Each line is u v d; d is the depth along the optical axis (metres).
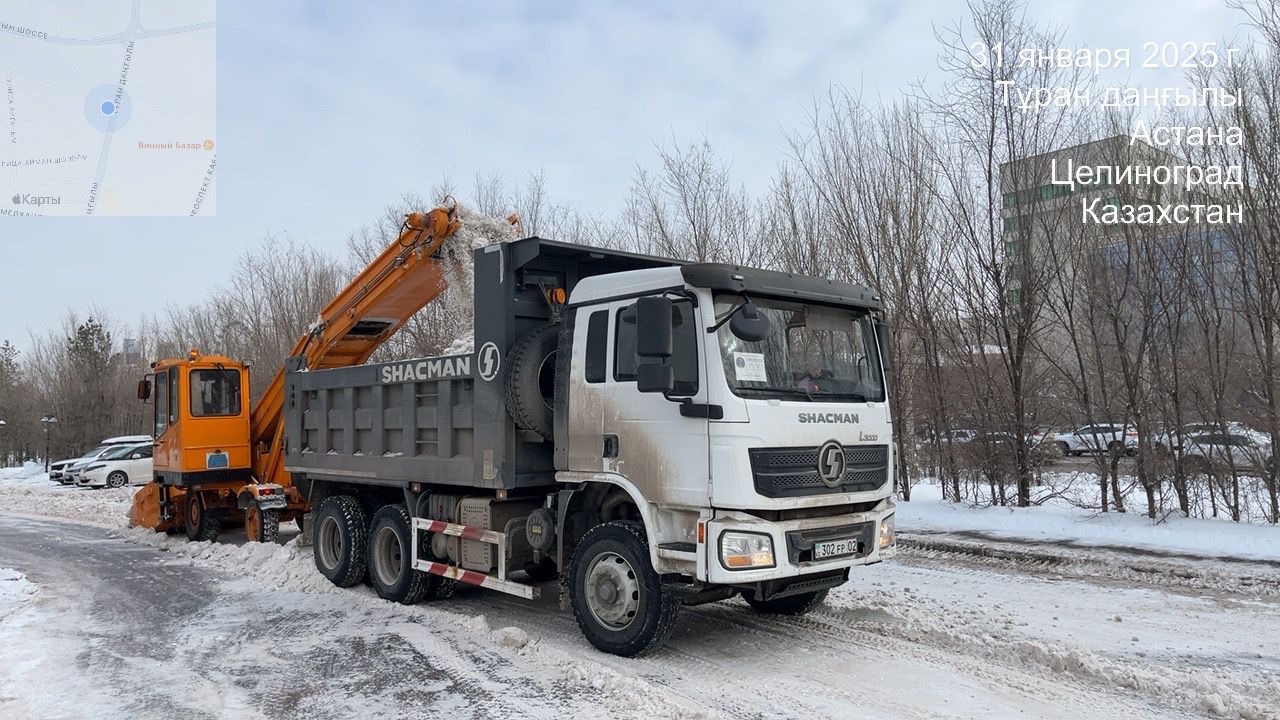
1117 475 12.55
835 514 6.25
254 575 10.32
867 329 6.89
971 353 14.21
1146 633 6.83
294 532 14.20
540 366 7.07
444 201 8.85
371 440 8.96
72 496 23.00
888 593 8.37
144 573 10.67
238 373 13.20
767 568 5.67
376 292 9.61
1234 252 11.78
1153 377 12.24
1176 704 5.20
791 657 6.29
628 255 7.66
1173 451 12.03
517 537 7.31
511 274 7.17
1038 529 11.66
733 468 5.64
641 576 6.16
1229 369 11.75
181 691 5.83
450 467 7.69
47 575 10.62
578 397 6.68
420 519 8.17
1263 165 11.46
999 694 5.42
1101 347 12.86
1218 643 6.54
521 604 8.41
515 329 7.21
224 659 6.61
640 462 6.17
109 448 28.59
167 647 7.00
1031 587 8.58
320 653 6.73
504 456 7.03
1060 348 13.51
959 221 14.30
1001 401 13.86
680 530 6.03
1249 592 8.12
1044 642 6.51
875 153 15.94
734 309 5.98
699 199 19.98
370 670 6.24
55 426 43.59
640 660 6.26
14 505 21.03
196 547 12.39
